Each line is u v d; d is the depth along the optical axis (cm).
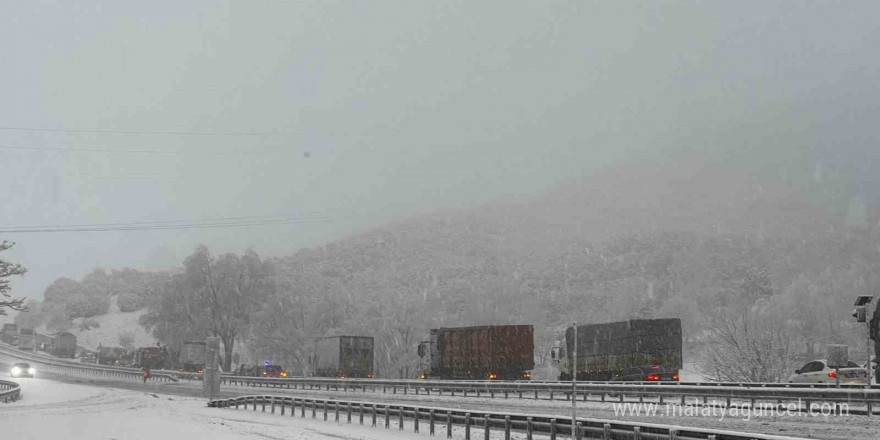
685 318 12188
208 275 10931
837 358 2759
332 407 3391
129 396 5609
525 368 5647
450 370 5888
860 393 2520
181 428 3188
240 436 2875
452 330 5919
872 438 2064
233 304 10894
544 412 3250
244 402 4250
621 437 2009
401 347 9675
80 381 7862
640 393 3469
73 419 3681
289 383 6400
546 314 14300
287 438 2786
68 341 12775
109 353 11650
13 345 13912
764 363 4938
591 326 5088
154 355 9919
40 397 5475
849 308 11012
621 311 13688
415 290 16150
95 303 19038
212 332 10981
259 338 10638
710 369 5331
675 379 4644
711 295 15612
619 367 4822
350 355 6894
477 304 12325
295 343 10344
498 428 2433
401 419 2902
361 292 15425
